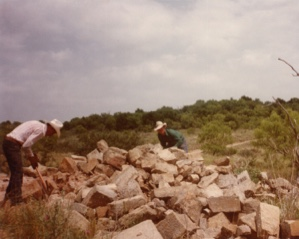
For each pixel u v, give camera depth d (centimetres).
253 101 6506
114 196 543
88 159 766
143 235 430
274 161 1132
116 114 5159
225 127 2702
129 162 712
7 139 523
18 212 430
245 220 493
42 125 534
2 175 813
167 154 731
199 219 526
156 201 543
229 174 697
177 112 5691
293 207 533
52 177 690
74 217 457
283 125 1775
